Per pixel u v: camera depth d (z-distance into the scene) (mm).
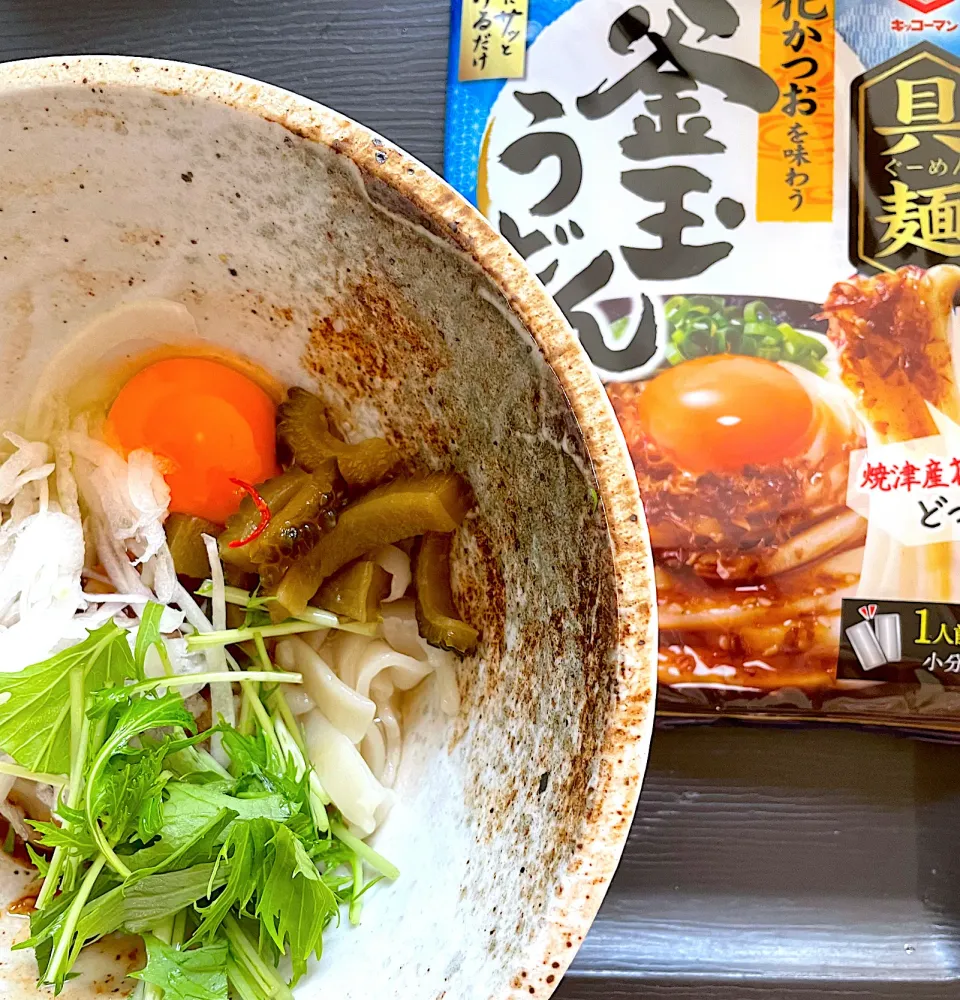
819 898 276
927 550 277
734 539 279
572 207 286
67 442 241
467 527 228
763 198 283
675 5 285
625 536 180
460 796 221
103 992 218
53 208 216
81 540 237
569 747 189
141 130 202
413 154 287
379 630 240
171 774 212
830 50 282
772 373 280
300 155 197
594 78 286
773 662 279
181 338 239
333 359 233
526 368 192
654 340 283
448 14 288
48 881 216
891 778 279
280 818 209
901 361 279
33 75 196
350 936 221
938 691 276
